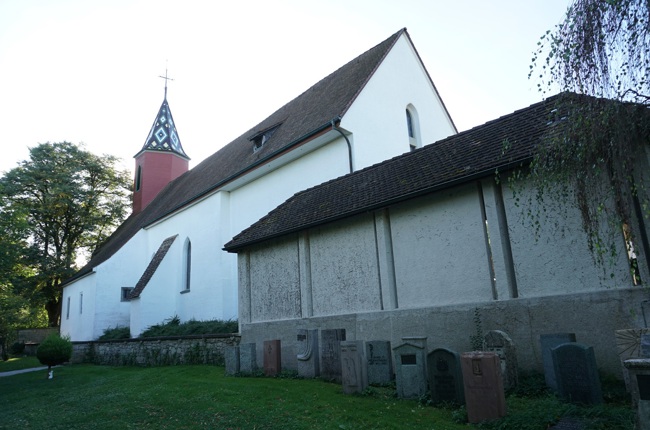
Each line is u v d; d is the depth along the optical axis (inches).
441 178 394.3
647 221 290.8
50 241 1587.1
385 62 762.8
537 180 298.7
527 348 335.3
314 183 707.4
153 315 965.8
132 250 1208.8
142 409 362.9
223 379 479.2
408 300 419.8
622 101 242.2
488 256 370.9
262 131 892.6
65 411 397.1
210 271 897.5
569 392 273.0
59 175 1508.4
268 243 575.2
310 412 309.4
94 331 1127.6
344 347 373.1
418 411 300.0
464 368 278.1
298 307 521.0
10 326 949.2
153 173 1501.0
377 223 453.4
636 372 208.4
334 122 648.4
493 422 259.9
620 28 233.5
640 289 289.7
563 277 325.4
